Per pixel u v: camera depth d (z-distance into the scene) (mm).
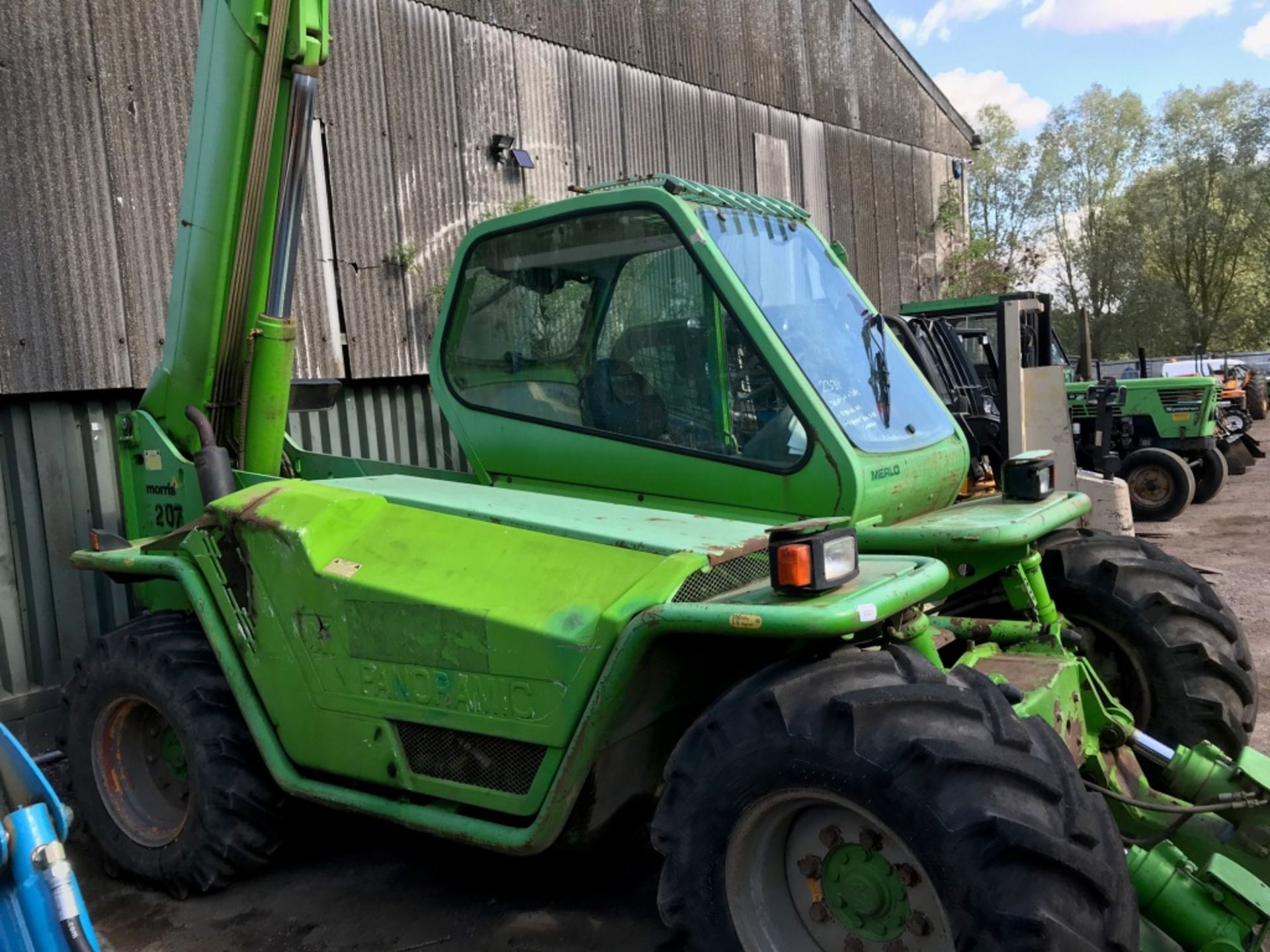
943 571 2627
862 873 2314
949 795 2059
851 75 11797
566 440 3623
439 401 3941
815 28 11086
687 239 3342
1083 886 1999
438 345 3939
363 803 2951
